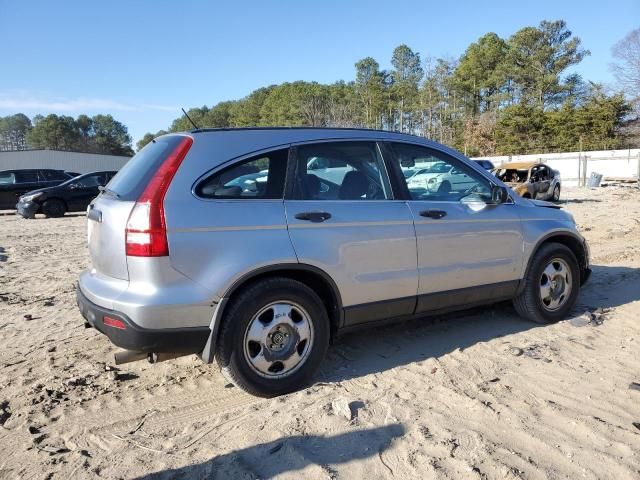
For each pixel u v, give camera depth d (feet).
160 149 11.99
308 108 265.34
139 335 10.65
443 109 265.13
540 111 193.06
